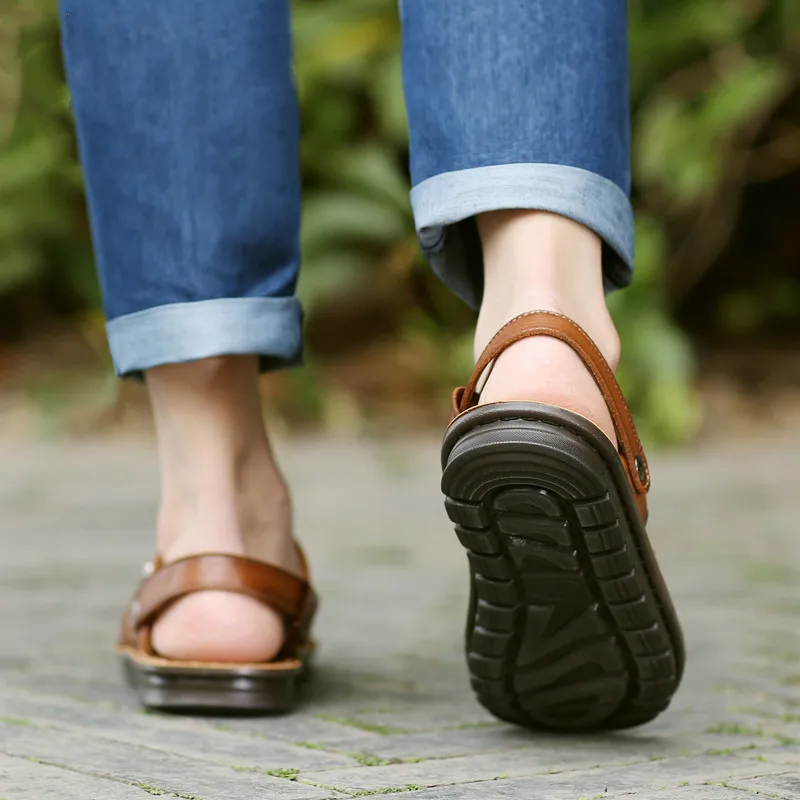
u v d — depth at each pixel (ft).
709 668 6.26
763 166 19.93
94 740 5.44
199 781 5.10
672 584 7.71
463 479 5.08
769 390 18.40
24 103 19.26
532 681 5.38
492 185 5.25
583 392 5.18
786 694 5.95
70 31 5.65
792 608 7.20
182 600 5.69
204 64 5.59
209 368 5.73
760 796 5.02
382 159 18.04
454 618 7.13
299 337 5.72
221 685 5.65
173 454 5.80
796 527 9.73
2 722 5.61
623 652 5.29
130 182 5.63
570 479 5.03
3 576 8.07
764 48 18.39
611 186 5.31
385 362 18.83
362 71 17.94
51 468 14.19
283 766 5.23
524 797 5.01
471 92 5.26
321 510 10.98
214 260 5.61
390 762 5.27
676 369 16.21
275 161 5.64
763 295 20.72
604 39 5.28
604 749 5.39
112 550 9.05
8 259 19.47
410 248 18.30
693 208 19.01
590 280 5.31
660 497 11.53
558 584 5.20
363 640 6.73
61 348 19.84
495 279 5.32
